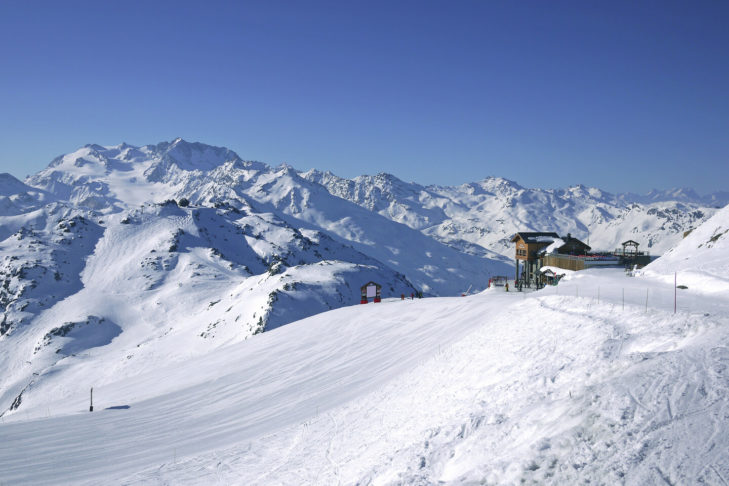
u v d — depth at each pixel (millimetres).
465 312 41500
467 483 11609
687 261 38656
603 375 14422
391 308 52562
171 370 56812
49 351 128375
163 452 25438
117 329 143875
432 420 17359
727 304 22422
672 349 15062
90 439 28938
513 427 13445
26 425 32875
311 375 37375
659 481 9031
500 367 19328
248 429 27609
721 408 10508
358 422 22188
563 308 23578
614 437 10727
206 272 182500
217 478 19875
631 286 31781
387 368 32750
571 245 67688
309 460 19188
